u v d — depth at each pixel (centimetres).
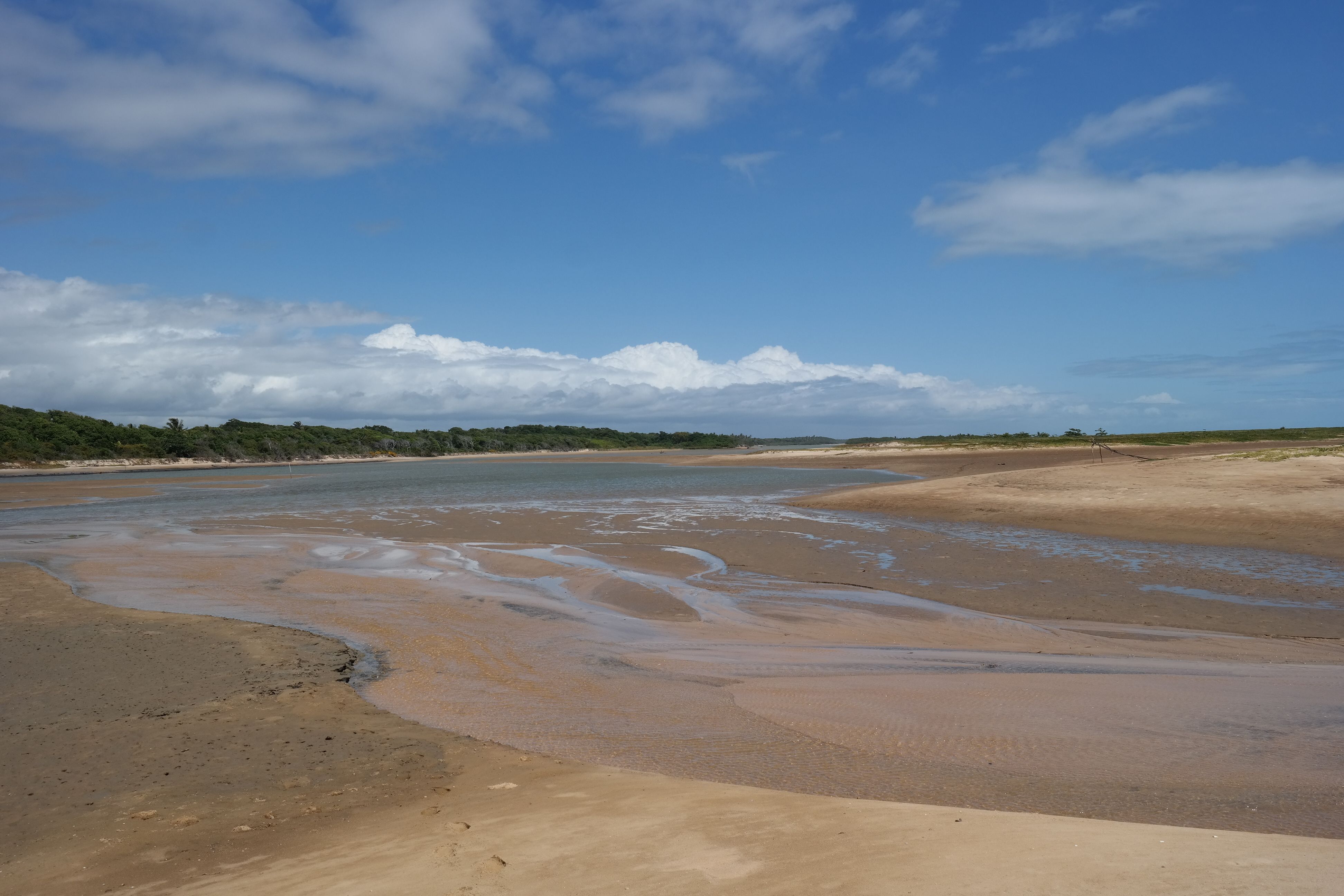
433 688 1132
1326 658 1230
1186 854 434
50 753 859
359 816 668
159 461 13738
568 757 827
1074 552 2238
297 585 1994
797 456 10450
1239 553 2145
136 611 1673
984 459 7906
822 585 1909
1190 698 975
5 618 1599
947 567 2073
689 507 3775
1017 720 899
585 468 9775
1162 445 9938
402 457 18550
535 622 1573
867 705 981
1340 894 362
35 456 11975
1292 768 718
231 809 698
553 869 503
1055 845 464
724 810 604
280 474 10269
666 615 1625
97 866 589
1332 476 3000
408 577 2108
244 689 1116
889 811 577
